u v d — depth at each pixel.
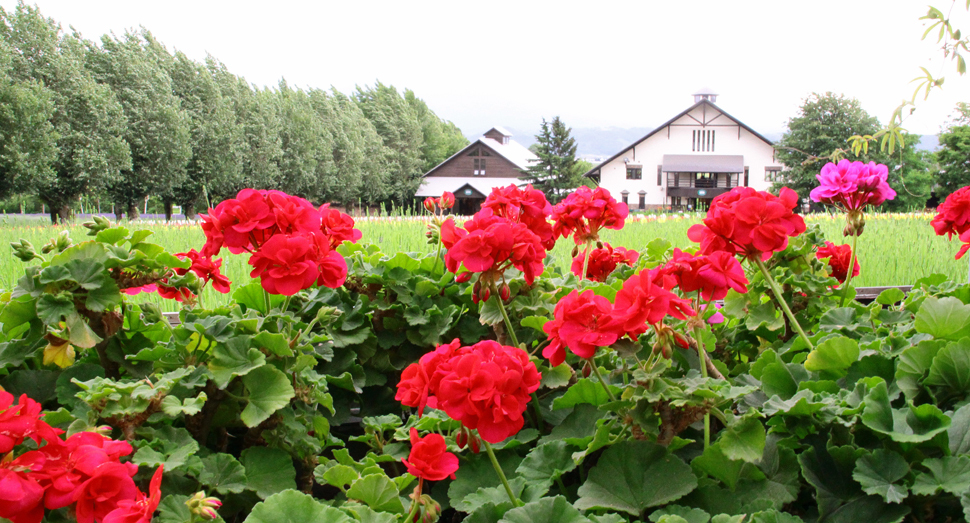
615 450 1.37
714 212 1.58
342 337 2.17
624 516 1.35
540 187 52.81
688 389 1.29
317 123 50.88
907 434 1.20
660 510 1.22
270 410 1.46
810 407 1.31
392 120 63.91
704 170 50.34
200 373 1.48
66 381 1.56
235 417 1.66
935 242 5.34
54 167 31.81
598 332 1.19
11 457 0.92
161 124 36.22
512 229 1.57
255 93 47.38
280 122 47.28
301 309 2.20
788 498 1.27
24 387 1.62
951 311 1.58
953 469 1.11
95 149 32.56
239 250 1.58
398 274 2.35
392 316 2.35
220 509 1.48
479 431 1.06
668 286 1.27
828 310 2.21
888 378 1.58
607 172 52.75
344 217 2.04
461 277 1.73
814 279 2.40
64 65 32.34
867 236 5.81
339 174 53.78
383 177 59.16
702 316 1.51
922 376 1.45
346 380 2.03
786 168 37.78
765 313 2.36
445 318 2.30
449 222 1.73
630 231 8.09
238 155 42.72
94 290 1.54
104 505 0.92
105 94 33.88
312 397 1.70
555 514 1.19
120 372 1.71
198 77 41.72
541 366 1.90
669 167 50.53
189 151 37.78
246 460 1.51
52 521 1.04
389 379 2.41
